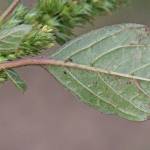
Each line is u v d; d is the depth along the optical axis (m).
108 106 0.39
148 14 1.32
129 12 1.32
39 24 0.40
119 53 0.39
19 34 0.37
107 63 0.39
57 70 0.40
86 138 1.56
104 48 0.39
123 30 0.39
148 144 1.54
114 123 1.57
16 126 1.55
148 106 0.39
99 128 1.57
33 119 1.56
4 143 1.53
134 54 0.39
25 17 0.40
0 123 1.54
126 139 1.55
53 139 1.55
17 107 1.56
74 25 0.40
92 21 0.41
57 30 0.40
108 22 1.31
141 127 1.56
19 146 1.53
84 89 0.40
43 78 1.58
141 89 0.39
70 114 1.57
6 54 0.39
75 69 0.40
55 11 0.40
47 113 1.57
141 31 0.39
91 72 0.40
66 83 0.40
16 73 0.39
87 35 0.40
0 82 0.39
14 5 0.39
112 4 0.41
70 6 0.40
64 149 1.54
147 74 0.39
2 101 1.56
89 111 1.58
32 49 0.39
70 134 1.56
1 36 0.37
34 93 1.57
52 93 1.58
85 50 0.40
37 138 1.55
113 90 0.39
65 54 0.40
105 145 1.56
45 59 0.39
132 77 0.39
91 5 0.40
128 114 0.39
